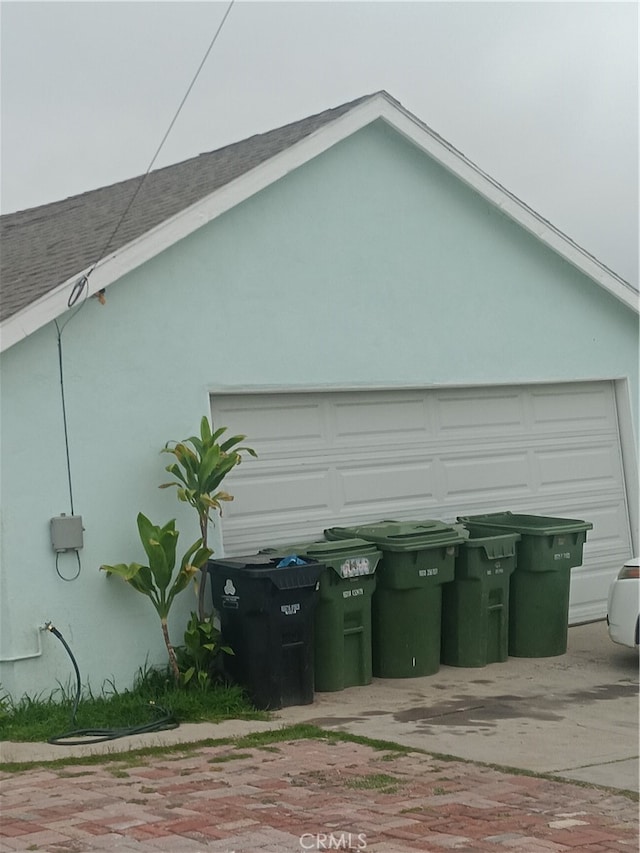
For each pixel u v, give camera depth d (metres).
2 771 6.53
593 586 11.88
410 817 5.62
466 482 10.90
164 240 8.58
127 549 8.45
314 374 9.66
